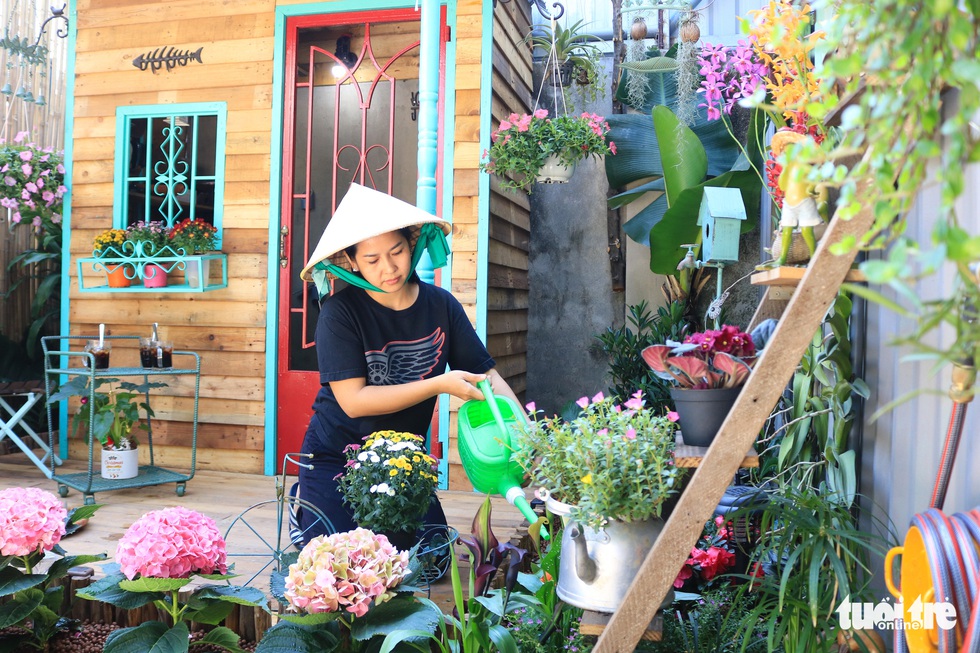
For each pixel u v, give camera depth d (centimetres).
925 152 64
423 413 254
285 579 191
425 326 244
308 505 219
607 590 145
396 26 411
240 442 423
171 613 204
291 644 181
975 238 56
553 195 489
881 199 69
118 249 423
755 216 396
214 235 418
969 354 68
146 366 385
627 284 472
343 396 231
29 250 500
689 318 424
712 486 134
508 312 444
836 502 184
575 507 145
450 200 388
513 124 371
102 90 441
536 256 491
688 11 400
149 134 434
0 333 487
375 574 182
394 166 413
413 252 242
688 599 200
